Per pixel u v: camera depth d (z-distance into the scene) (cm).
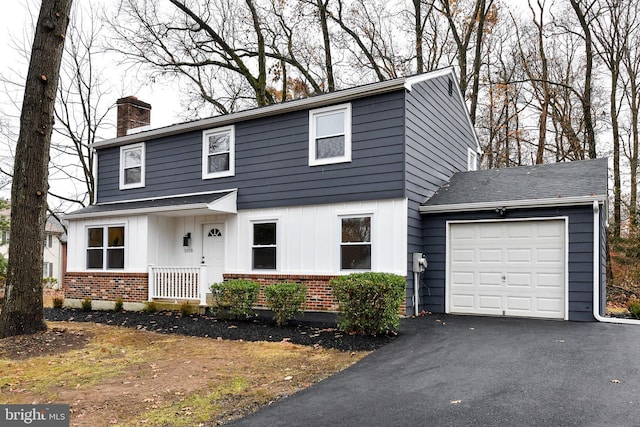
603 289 1150
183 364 723
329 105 1202
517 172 1320
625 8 2028
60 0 948
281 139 1273
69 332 982
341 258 1162
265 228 1288
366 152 1145
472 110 2148
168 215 1416
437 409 491
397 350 760
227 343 877
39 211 953
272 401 538
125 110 1814
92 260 1489
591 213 1018
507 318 1068
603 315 1123
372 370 651
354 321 870
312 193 1212
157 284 1333
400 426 451
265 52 2266
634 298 1633
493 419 457
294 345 831
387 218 1107
